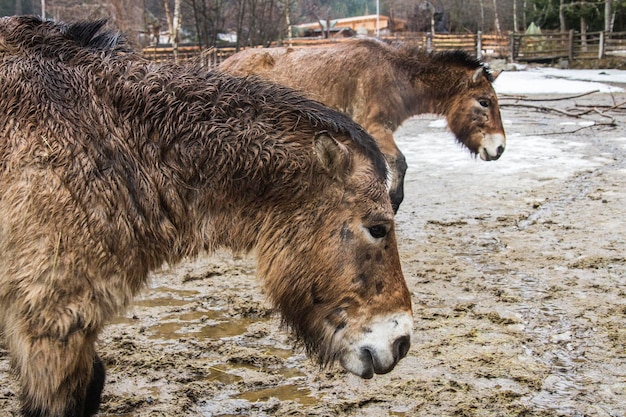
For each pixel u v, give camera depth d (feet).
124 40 11.20
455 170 34.68
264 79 11.40
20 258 8.99
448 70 27.94
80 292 9.21
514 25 146.30
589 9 125.29
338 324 10.23
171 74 10.54
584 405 12.60
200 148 10.16
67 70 10.00
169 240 10.01
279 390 13.17
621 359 14.40
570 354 14.65
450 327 16.05
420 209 27.25
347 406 12.55
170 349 14.83
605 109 56.34
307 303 10.37
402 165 26.02
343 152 9.98
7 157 9.21
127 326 16.07
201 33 61.36
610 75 94.38
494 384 13.37
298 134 10.48
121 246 9.48
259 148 10.23
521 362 14.25
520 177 32.63
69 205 9.14
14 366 9.93
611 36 115.65
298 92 11.30
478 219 25.71
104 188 9.40
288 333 14.76
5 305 9.25
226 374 13.80
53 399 9.37
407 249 22.24
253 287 18.84
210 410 12.42
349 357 10.18
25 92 9.56
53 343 9.15
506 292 18.24
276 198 10.27
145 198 9.76
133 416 12.19
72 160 9.31
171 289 18.69
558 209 26.99
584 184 31.01
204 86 10.57
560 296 17.92
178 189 10.06
